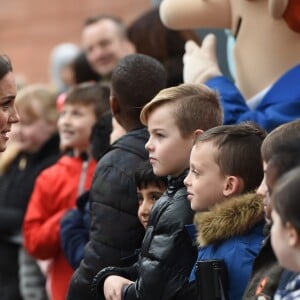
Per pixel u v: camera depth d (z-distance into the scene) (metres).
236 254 6.00
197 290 6.00
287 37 7.90
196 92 6.73
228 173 6.19
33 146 11.07
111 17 11.95
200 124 6.64
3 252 11.07
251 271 5.82
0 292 11.11
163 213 6.42
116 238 7.04
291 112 7.65
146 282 6.33
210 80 7.90
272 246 5.35
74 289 7.17
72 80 12.34
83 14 20.34
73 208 9.12
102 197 7.10
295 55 7.92
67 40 20.56
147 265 6.36
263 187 5.95
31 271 11.01
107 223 7.06
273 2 7.66
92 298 7.09
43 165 10.96
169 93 6.71
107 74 11.91
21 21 21.06
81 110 9.41
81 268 7.14
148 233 6.47
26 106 11.06
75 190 9.39
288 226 5.00
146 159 7.14
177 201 6.43
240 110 7.67
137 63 7.43
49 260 9.70
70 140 9.43
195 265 6.19
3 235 11.06
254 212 6.02
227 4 8.08
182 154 6.64
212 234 6.05
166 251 6.32
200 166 6.24
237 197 6.11
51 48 20.77
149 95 7.39
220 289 5.95
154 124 6.69
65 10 20.56
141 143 7.20
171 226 6.35
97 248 7.07
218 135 6.25
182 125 6.62
